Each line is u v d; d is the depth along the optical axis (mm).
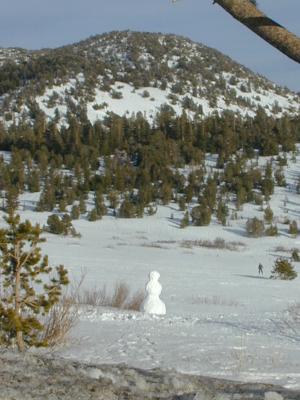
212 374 9625
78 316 15859
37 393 6328
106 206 162750
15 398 6066
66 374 7379
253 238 135750
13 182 184625
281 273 60281
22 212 157375
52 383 6828
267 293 40281
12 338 11648
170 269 65125
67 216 123312
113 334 13891
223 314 22141
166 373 8312
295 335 14938
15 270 11953
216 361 10664
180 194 181625
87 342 12672
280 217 158875
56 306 14859
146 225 146500
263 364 10430
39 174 195125
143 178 184625
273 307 28062
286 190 183500
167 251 103312
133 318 17734
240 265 84188
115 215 154750
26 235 11875
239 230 143625
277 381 9117
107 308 20766
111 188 179750
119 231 139000
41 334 12508
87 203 169375
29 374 7176
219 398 6637
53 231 121125
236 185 180625
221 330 15477
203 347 12141
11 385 6570
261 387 7828
